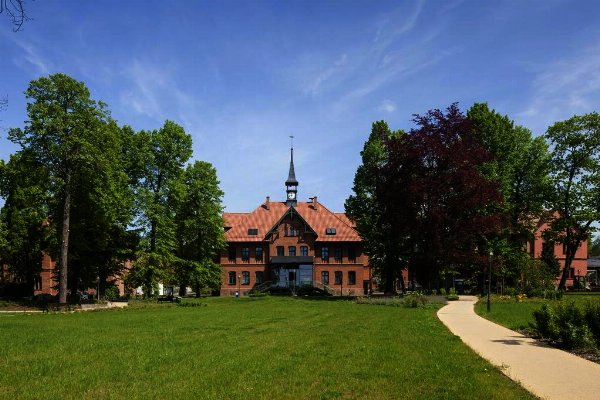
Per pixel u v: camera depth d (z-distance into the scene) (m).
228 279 66.12
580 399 8.58
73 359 12.15
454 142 39.91
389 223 43.34
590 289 60.50
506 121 51.28
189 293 73.88
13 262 44.97
